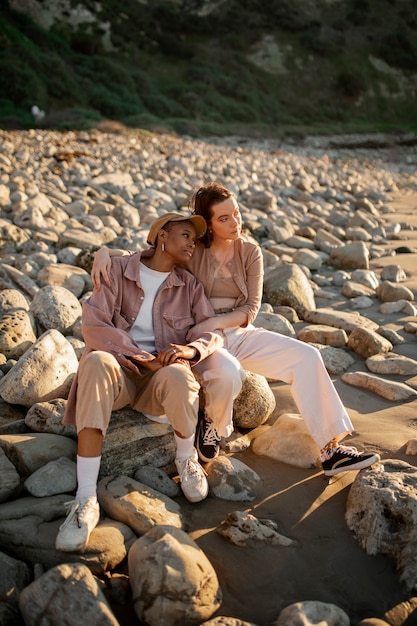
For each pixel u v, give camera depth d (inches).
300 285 205.3
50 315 167.0
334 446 117.8
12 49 1162.6
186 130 1208.2
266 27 1828.2
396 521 101.1
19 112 1035.9
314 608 86.3
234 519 102.2
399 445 126.2
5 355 150.9
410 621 89.4
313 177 566.9
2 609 83.9
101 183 381.7
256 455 125.7
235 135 1306.6
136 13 1601.9
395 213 427.8
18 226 263.7
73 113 1097.4
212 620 83.7
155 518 99.3
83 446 100.5
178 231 118.2
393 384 149.2
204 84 1487.5
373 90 1807.3
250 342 125.1
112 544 94.0
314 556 99.1
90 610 82.0
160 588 84.7
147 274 121.3
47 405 121.7
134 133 957.8
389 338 181.3
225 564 96.3
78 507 95.7
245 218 315.6
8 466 106.6
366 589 94.0
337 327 187.5
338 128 1603.1
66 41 1413.6
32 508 99.3
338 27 1930.4
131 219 299.6
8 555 92.3
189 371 107.9
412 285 238.8
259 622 87.6
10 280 194.7
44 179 382.6
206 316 122.6
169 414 107.3
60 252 229.3
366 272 243.1
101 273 117.8
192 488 108.4
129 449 113.2
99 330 112.9
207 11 1760.6
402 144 1481.3
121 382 105.3
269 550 99.3
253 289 128.2
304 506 110.0
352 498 107.3
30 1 1444.4
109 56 1473.9
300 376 119.4
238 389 113.4
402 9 2047.2
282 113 1598.2
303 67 1766.7
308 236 316.8
